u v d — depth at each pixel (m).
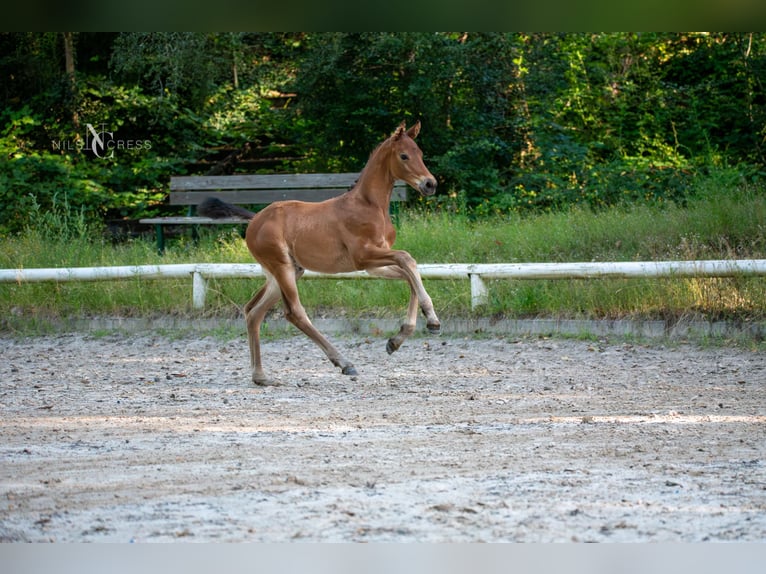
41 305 13.78
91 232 18.06
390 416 7.44
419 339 11.78
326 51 18.92
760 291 10.98
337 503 4.97
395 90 19.47
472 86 19.59
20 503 5.09
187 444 6.46
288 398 8.41
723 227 13.78
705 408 7.48
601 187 18.08
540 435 6.58
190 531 4.59
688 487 5.19
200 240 17.48
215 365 10.61
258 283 13.28
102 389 9.02
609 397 8.08
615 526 4.57
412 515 4.76
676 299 11.20
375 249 9.05
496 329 11.83
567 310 11.68
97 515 4.87
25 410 7.92
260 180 17.23
